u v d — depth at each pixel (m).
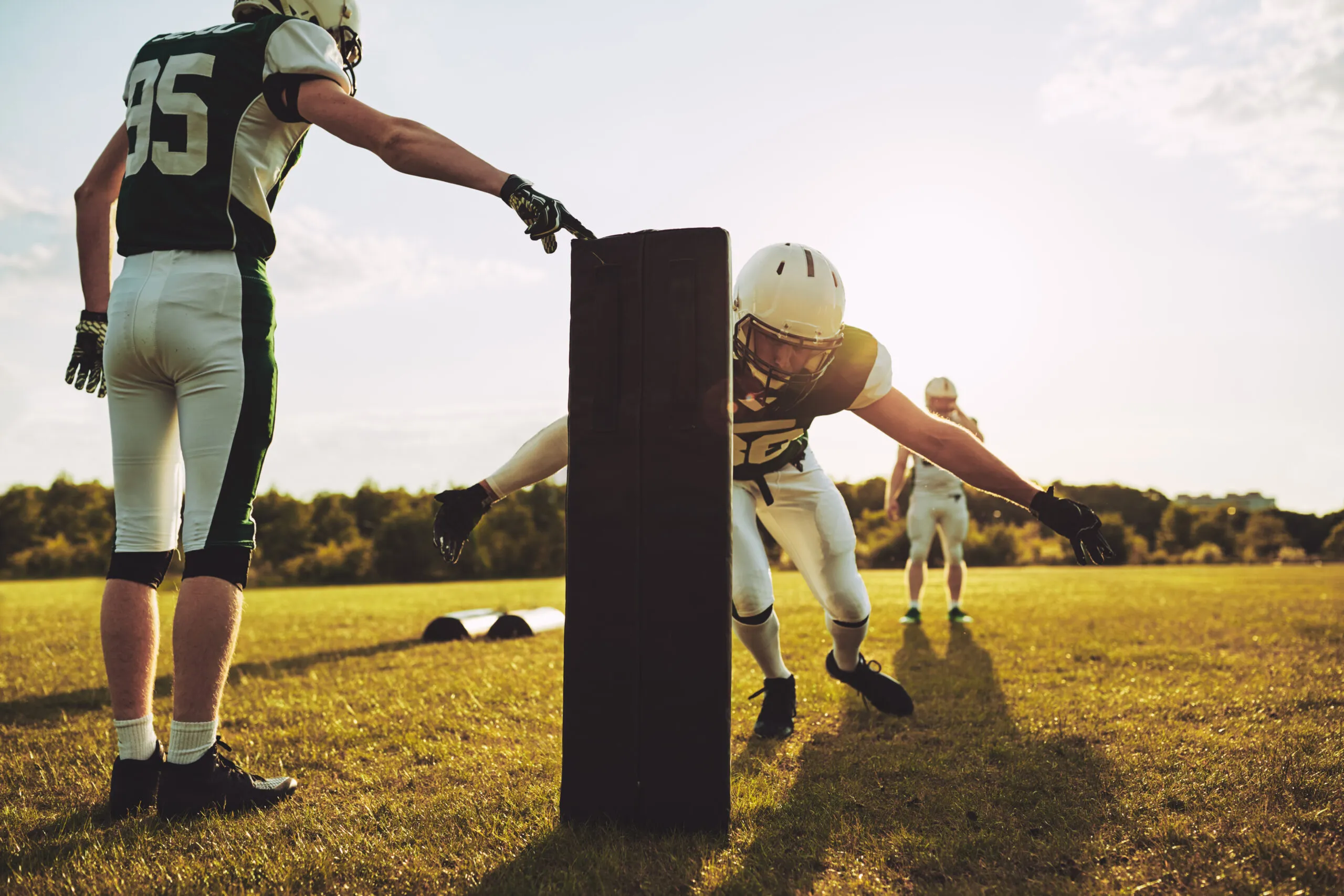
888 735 2.83
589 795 1.91
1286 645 4.67
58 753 2.78
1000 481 2.43
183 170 2.06
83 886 1.65
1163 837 1.80
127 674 2.13
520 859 1.74
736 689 3.64
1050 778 2.24
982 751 2.56
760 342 2.39
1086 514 2.24
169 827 2.00
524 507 31.34
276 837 1.93
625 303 1.90
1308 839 1.76
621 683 1.89
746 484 2.86
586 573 1.91
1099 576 15.63
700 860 1.71
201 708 2.06
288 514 31.61
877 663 3.15
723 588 1.83
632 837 1.84
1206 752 2.42
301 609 10.20
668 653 1.86
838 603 2.92
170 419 2.19
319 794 2.29
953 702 3.33
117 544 2.19
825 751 2.64
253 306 2.11
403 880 1.66
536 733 2.92
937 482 6.47
